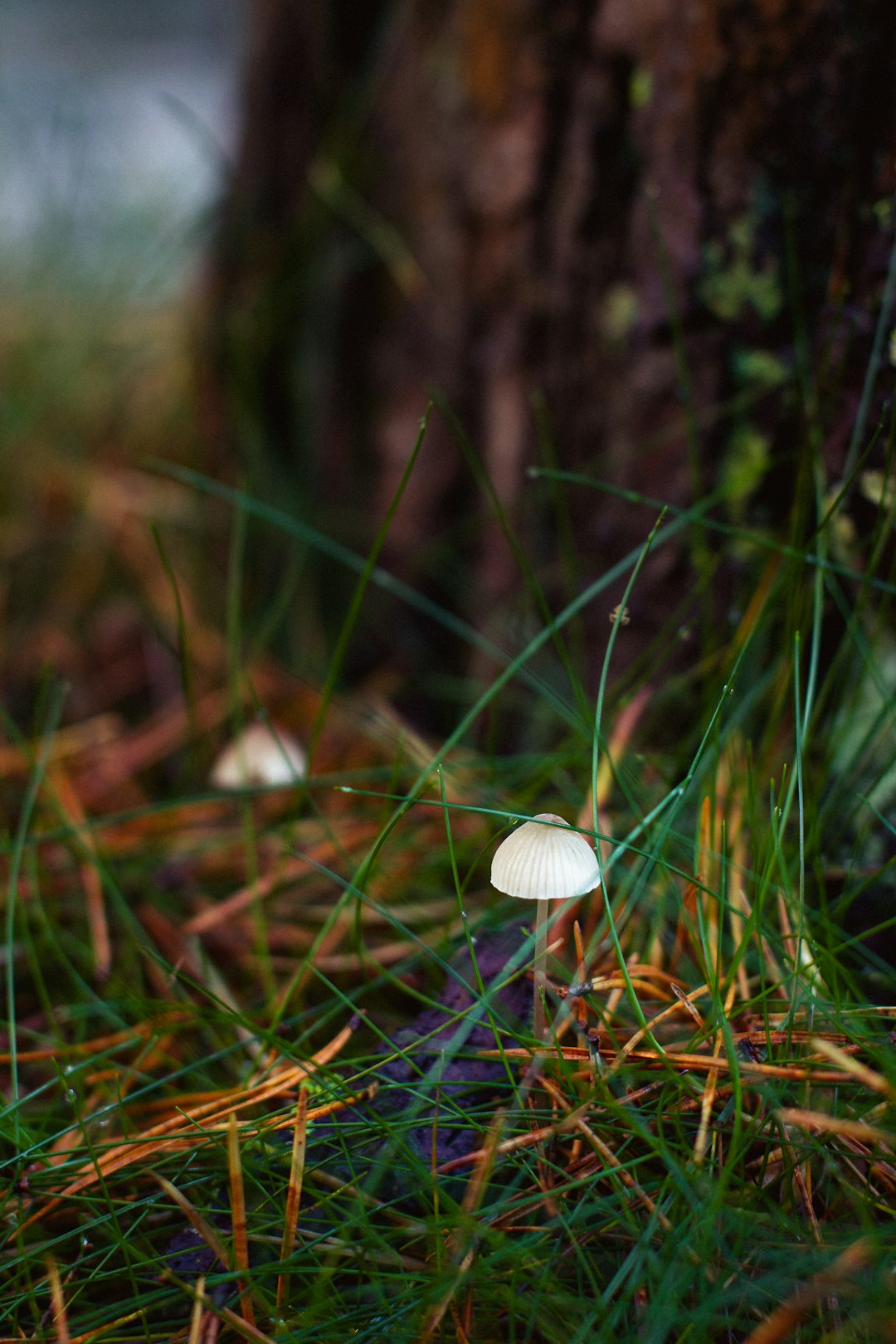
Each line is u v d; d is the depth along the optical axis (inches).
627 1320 9.7
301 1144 10.2
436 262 15.6
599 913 11.8
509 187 14.5
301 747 15.7
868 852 12.0
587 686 14.4
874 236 12.1
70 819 14.1
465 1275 9.6
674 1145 10.2
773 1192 10.3
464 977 11.5
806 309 12.6
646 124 13.3
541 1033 10.7
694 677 13.3
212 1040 11.9
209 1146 10.6
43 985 12.1
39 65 45.1
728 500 13.2
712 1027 10.5
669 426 13.6
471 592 16.2
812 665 11.4
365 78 17.0
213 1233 10.1
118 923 13.3
